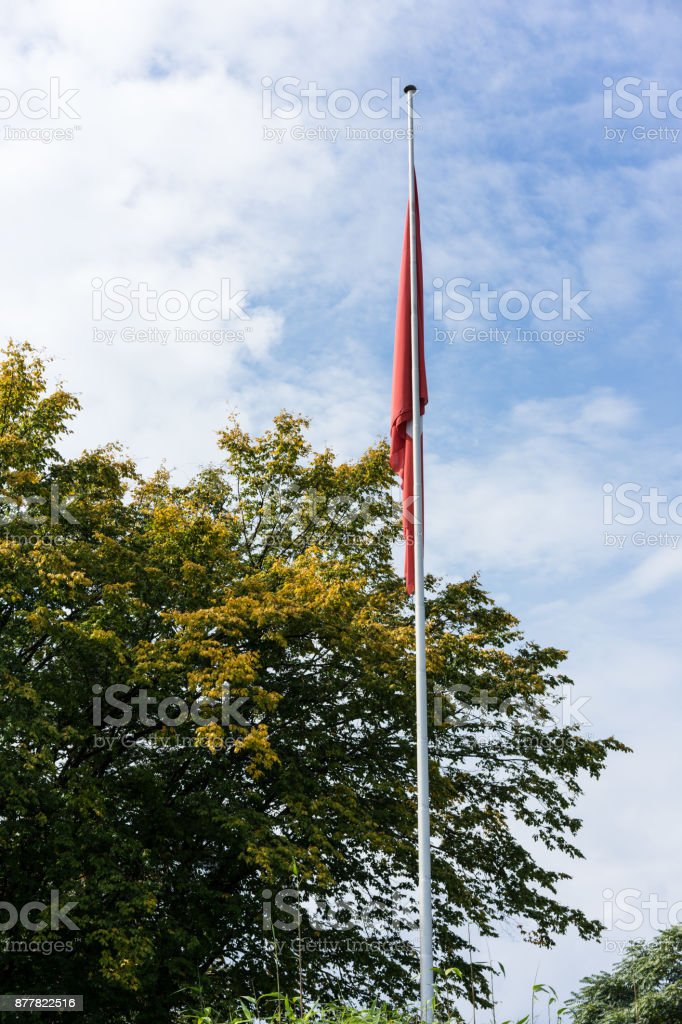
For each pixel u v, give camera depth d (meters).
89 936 16.66
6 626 19.22
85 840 17.83
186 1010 13.95
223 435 26.59
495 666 23.52
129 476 23.56
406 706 21.66
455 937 22.05
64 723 19.42
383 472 25.84
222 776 19.81
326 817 20.27
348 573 23.05
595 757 23.80
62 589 19.09
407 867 22.33
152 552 21.39
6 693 17.31
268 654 21.06
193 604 20.86
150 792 19.33
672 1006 28.45
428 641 22.53
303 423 26.86
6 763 16.95
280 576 22.02
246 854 19.05
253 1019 8.86
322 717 21.56
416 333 17.00
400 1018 9.05
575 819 24.55
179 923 18.52
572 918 23.31
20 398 21.03
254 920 19.39
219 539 21.47
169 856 19.50
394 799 21.64
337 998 20.33
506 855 23.56
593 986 30.98
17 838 17.78
